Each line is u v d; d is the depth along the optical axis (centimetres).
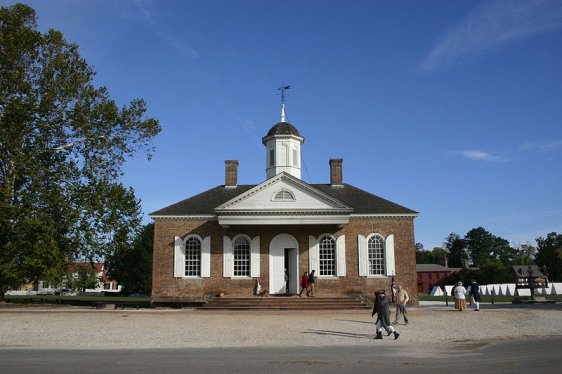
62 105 3309
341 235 3506
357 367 1212
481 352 1487
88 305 3538
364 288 3438
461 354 1446
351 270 3462
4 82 3106
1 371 1150
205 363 1277
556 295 5491
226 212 3378
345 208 3359
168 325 2183
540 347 1593
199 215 3544
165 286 3466
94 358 1372
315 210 3356
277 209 3359
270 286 3462
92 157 3434
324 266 3494
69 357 1392
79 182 3331
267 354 1459
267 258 3500
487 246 14238
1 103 3059
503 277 8650
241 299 3094
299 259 3488
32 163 3219
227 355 1438
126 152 3538
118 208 3359
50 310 2936
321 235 3516
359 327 2169
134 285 6519
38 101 3184
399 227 3516
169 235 3534
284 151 3994
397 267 3456
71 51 3388
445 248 16800
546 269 8475
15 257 3061
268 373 1127
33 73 3253
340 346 1667
